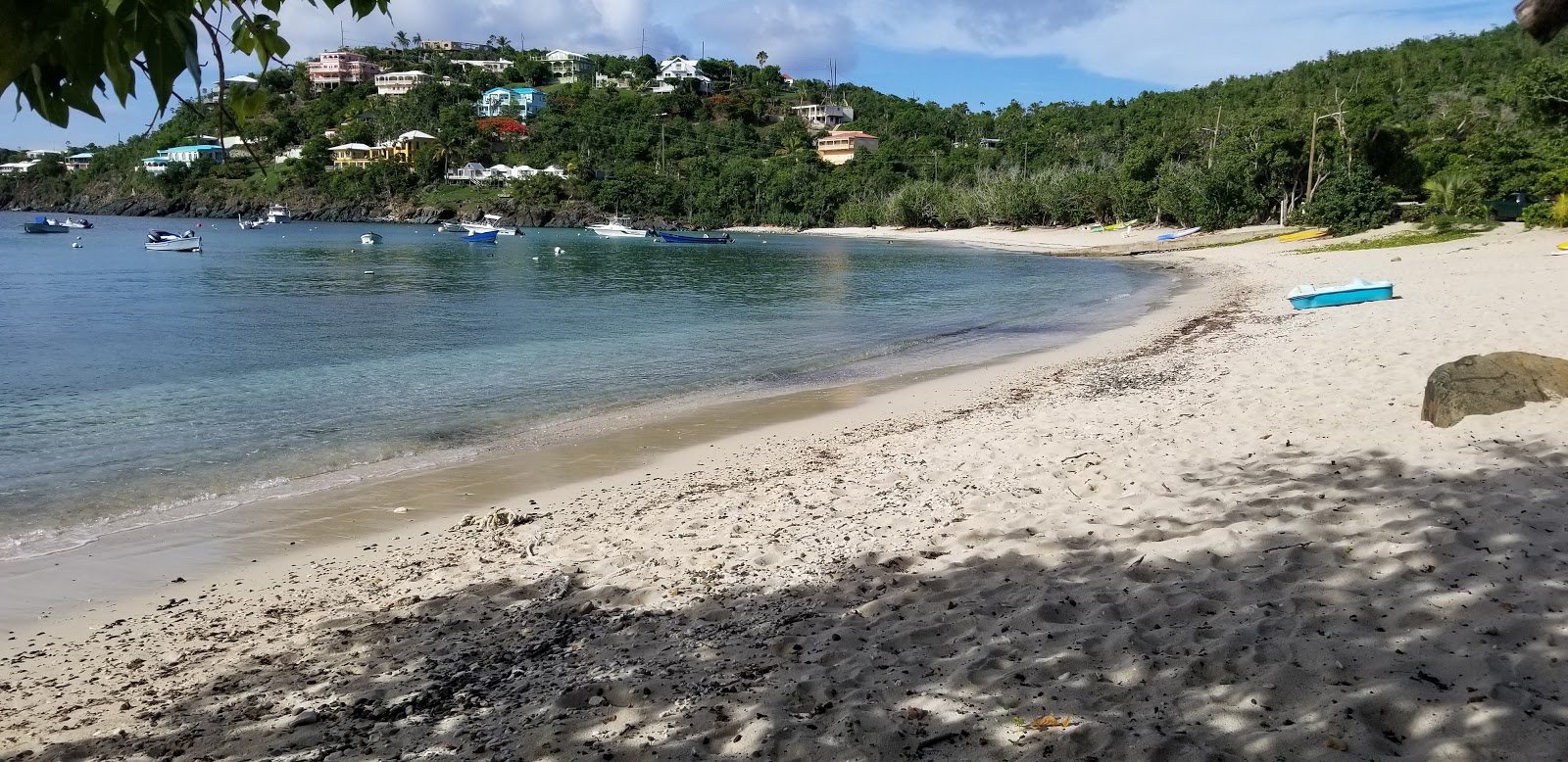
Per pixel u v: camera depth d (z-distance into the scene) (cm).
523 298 3666
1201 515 692
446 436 1301
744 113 18262
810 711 440
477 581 712
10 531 889
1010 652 484
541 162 15112
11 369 1905
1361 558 565
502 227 12038
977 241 9256
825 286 4284
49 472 1105
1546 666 411
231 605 699
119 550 833
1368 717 388
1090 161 11012
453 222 13100
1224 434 960
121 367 1936
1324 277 3312
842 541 729
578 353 2175
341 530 889
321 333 2536
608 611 618
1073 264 5647
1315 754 363
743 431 1313
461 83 19812
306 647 598
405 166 14500
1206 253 5631
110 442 1261
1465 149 5491
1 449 1217
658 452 1199
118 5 171
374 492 1022
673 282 4538
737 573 673
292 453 1199
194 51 177
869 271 5325
